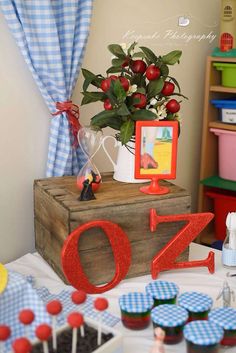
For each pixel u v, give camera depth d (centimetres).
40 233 174
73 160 187
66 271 144
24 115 178
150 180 174
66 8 174
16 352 100
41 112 183
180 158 262
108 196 158
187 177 271
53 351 111
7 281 124
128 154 171
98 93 170
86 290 147
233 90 243
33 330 121
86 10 179
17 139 178
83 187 155
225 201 255
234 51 242
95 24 199
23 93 176
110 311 139
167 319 121
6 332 102
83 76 186
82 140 167
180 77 250
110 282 152
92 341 115
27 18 166
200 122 271
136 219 156
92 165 165
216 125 253
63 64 179
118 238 151
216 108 261
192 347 114
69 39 178
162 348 111
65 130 180
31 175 185
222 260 170
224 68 247
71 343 115
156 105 167
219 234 263
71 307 138
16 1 161
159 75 166
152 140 157
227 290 138
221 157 258
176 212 162
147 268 161
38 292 145
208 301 131
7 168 177
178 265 161
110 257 154
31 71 171
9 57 170
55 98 180
